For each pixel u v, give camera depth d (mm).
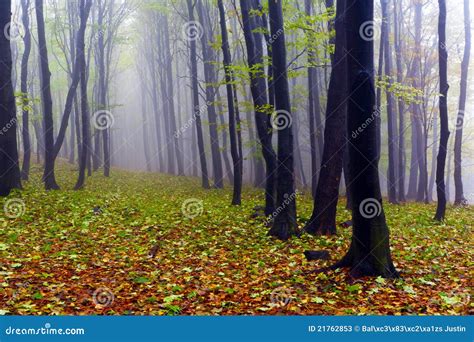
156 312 6016
